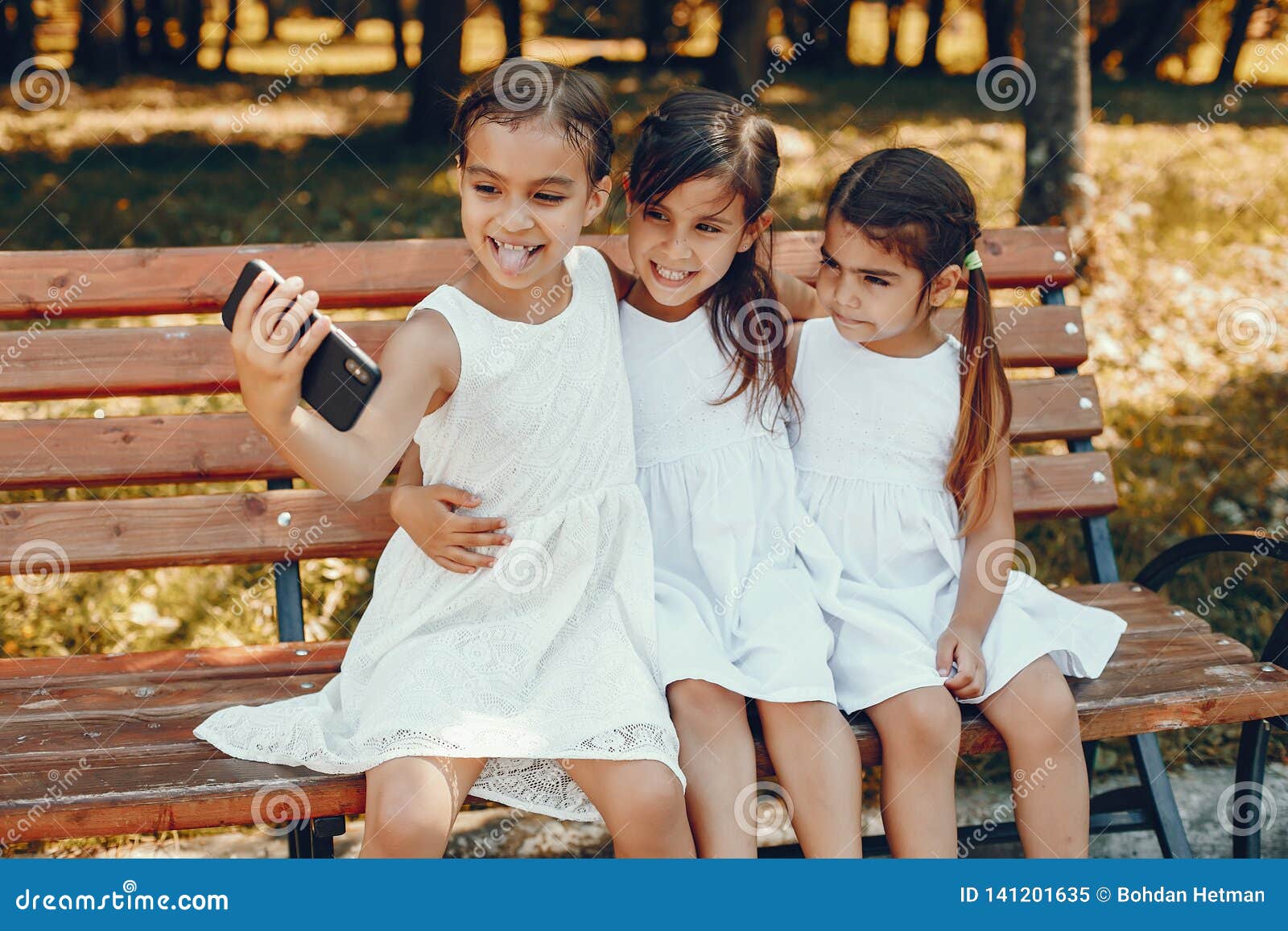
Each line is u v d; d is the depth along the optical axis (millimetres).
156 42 15633
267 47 20094
